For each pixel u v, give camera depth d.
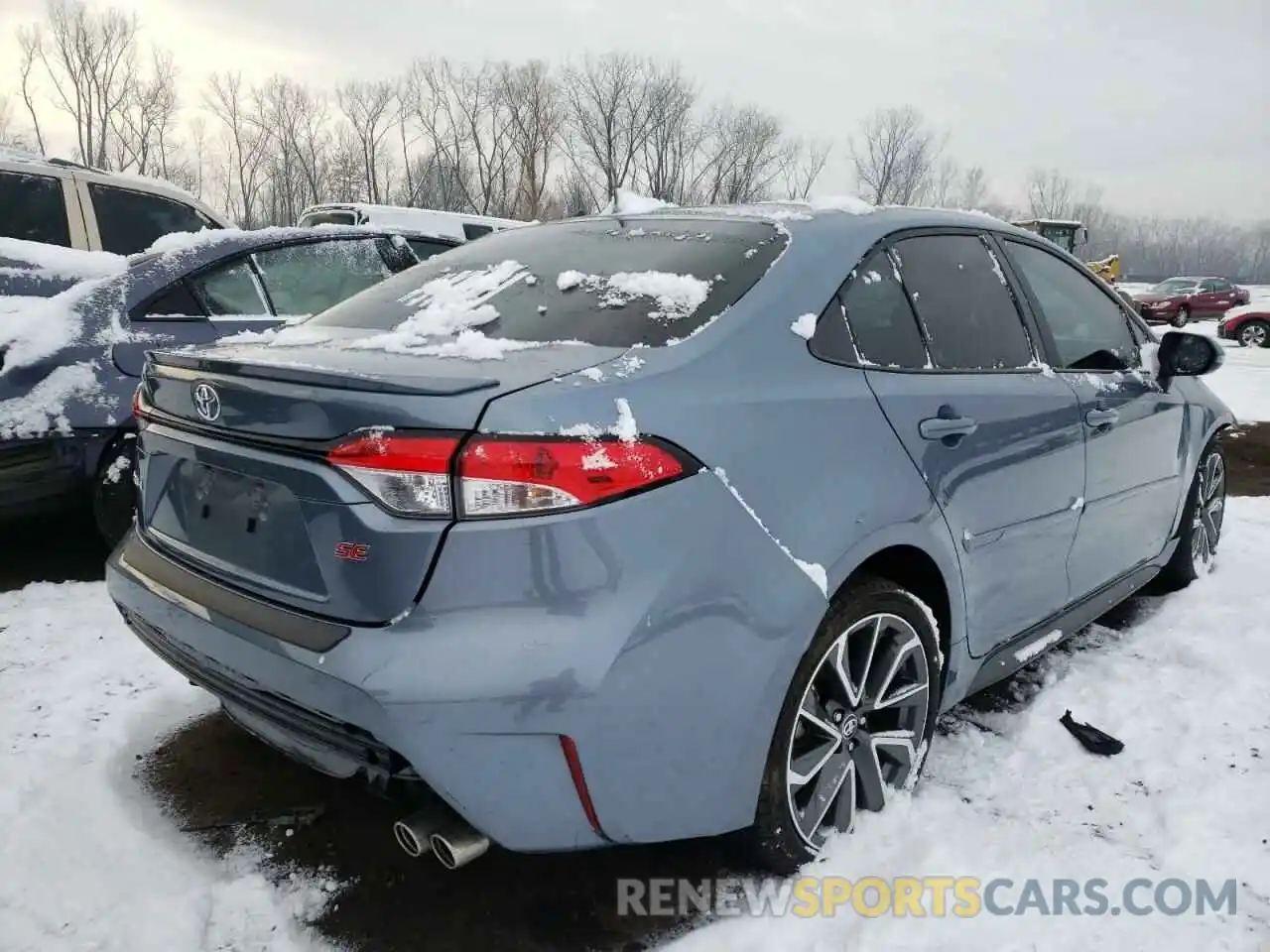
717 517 1.86
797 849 2.16
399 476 1.70
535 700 1.70
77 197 6.14
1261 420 9.53
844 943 2.01
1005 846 2.33
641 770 1.82
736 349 2.05
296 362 1.98
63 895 2.10
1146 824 2.44
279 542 1.91
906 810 2.41
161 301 4.09
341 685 1.74
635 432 1.79
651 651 1.77
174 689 3.02
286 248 4.67
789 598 1.96
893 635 2.34
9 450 3.62
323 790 2.54
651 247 2.52
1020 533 2.71
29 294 4.20
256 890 2.14
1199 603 3.92
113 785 2.50
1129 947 2.01
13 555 4.22
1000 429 2.59
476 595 1.70
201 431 2.06
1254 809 2.49
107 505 3.90
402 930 2.04
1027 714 2.96
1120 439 3.21
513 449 1.69
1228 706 3.02
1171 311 27.27
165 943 1.98
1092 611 3.28
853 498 2.11
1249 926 2.08
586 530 1.71
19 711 2.84
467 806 1.75
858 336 2.32
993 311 2.82
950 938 2.03
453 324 2.28
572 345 2.04
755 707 1.94
